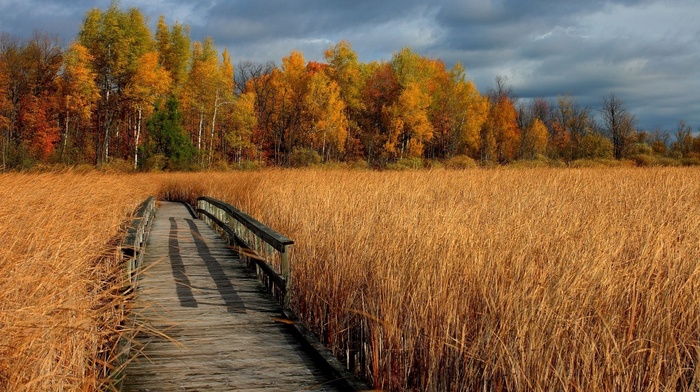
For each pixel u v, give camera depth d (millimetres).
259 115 54906
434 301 4102
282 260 6188
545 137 69688
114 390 3389
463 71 59938
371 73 64438
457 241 5195
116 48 40344
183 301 6500
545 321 3344
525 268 4309
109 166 32375
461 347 3684
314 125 50188
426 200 9688
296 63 53188
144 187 19812
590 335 3330
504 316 3580
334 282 5320
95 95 38688
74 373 3186
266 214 10031
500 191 11688
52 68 44969
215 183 19609
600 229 5867
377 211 7719
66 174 10406
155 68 43125
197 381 4172
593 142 48406
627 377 3104
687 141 55844
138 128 41562
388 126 53281
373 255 5375
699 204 8836
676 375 3170
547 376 3207
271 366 4512
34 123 40906
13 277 3424
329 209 8172
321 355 4578
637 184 12898
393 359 4223
